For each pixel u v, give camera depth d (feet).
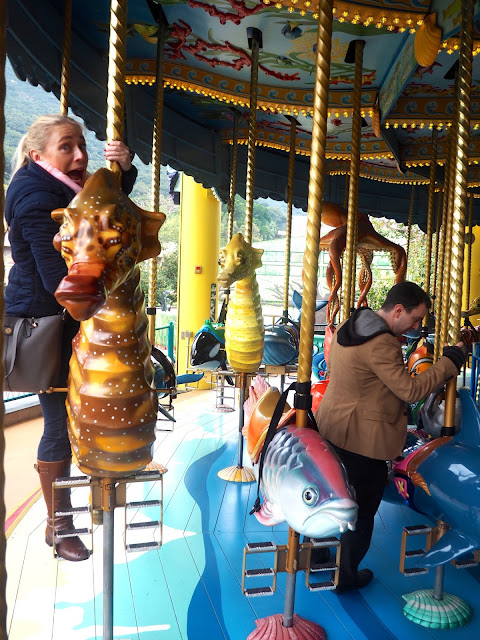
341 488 6.00
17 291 7.60
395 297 7.86
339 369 7.97
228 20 12.14
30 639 7.04
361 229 19.93
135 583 8.47
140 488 12.42
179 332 25.84
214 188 19.89
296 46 13.30
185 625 7.43
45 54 11.21
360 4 9.07
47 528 8.77
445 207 13.52
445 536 6.93
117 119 6.23
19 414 20.02
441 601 7.80
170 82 14.73
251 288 13.08
